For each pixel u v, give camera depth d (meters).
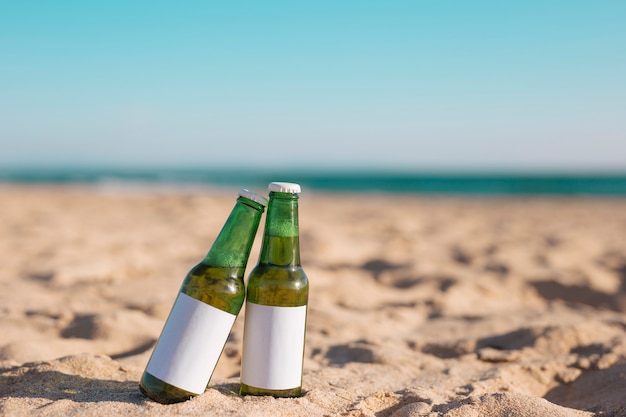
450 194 9.92
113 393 0.85
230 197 6.26
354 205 5.86
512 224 3.93
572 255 2.48
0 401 0.82
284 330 0.82
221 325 0.81
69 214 3.89
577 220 4.26
